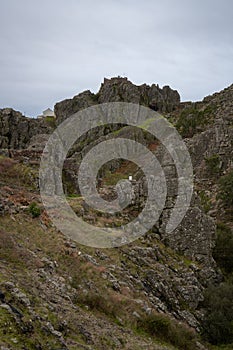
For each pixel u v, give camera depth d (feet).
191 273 92.38
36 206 88.17
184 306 84.48
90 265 74.59
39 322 45.34
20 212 84.38
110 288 71.72
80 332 50.60
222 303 85.61
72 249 78.59
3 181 108.47
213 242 107.34
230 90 272.92
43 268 64.44
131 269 82.94
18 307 45.93
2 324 41.22
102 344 50.96
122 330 60.08
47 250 72.84
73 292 62.44
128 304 68.95
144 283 81.05
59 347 43.39
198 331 80.48
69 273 68.69
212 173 188.03
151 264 88.07
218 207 155.33
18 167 119.03
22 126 205.16
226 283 95.71
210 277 96.73
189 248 101.50
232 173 167.12
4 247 64.64
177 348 65.21
